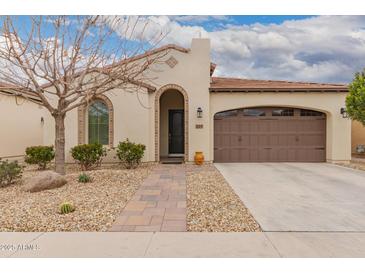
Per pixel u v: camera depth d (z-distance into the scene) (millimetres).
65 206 6184
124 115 14039
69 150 13695
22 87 8617
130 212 6352
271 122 15742
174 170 12469
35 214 6055
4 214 6035
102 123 14203
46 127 13898
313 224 5660
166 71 14695
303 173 11984
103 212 6254
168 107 17438
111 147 13922
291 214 6312
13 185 9039
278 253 4395
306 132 15711
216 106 15117
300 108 15570
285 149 15750
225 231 5270
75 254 4359
